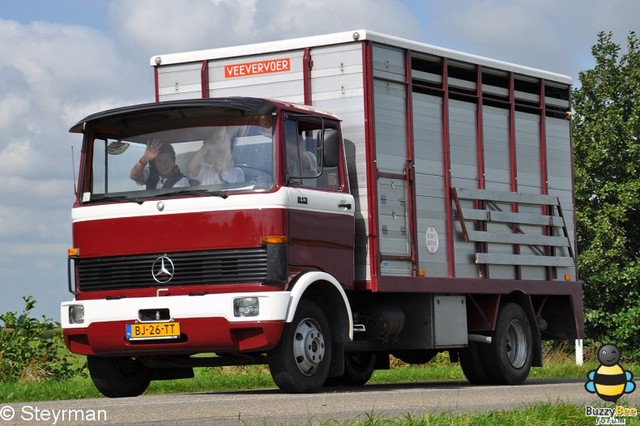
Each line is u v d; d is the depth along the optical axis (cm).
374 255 1916
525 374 2264
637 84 3981
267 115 1745
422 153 2050
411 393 1775
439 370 2906
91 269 1800
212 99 1775
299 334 1745
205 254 1725
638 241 3969
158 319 1741
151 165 1788
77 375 2558
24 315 2583
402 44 2005
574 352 3706
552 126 2417
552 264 2367
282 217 1711
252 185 1727
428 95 2078
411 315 2077
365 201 1922
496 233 2212
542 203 2348
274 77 2011
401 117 2005
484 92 2234
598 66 4047
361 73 1931
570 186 2456
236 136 1758
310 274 1745
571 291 2422
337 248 1839
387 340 2038
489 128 2238
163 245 1747
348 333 1820
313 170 1803
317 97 1967
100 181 1816
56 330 2589
